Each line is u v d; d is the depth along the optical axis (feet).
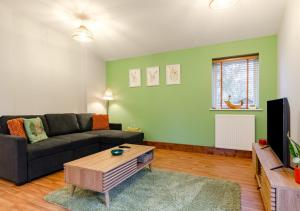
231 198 6.57
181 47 13.34
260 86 11.23
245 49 11.59
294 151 4.75
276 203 4.46
